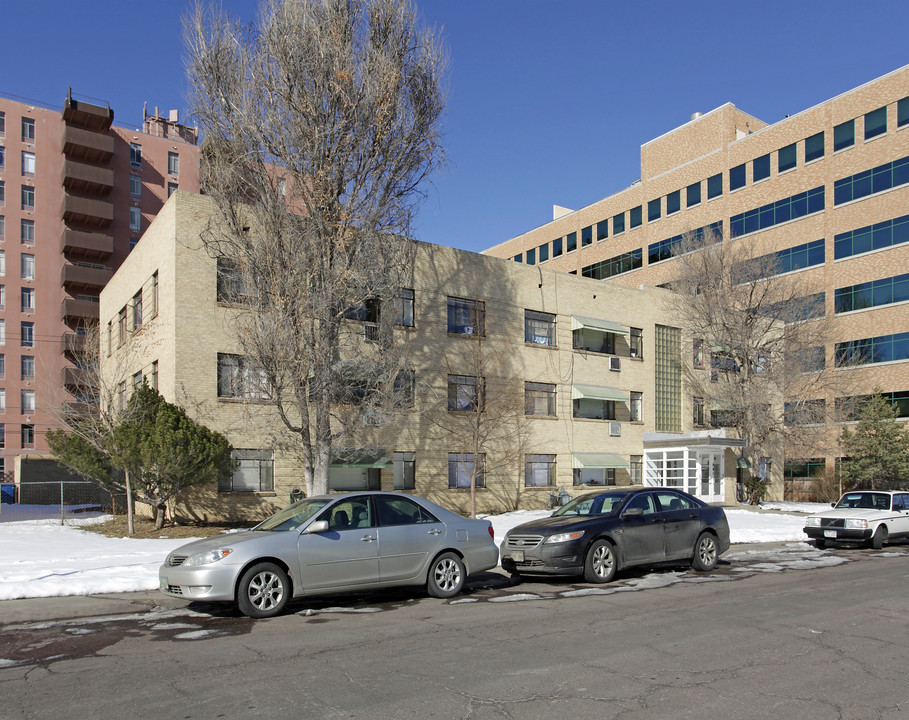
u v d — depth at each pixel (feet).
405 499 35.24
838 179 151.43
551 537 39.09
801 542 64.44
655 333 117.29
